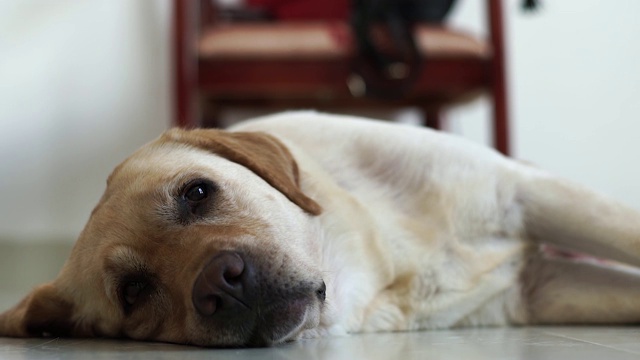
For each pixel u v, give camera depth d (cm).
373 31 123
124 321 70
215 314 62
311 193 74
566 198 76
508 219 78
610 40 172
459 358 56
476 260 76
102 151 160
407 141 79
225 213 68
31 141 158
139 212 68
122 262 67
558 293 78
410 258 75
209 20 141
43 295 73
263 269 63
